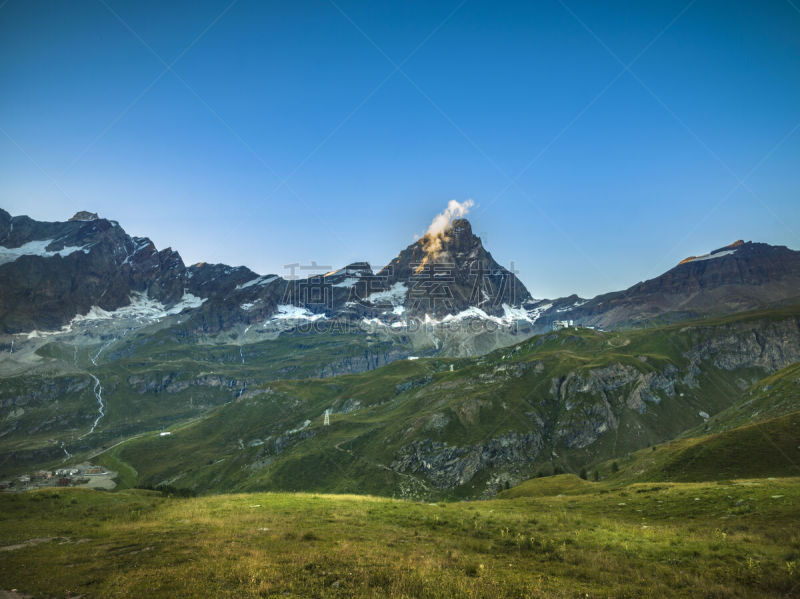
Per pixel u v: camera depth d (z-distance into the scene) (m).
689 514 46.22
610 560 29.72
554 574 27.56
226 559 29.39
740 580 26.02
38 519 51.28
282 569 27.17
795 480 56.94
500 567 28.88
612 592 24.31
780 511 41.25
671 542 34.62
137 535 37.97
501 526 41.97
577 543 34.75
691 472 109.62
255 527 39.78
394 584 24.81
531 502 62.09
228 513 47.78
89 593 24.81
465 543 35.03
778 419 119.88
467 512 51.00
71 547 35.75
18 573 28.86
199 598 22.98
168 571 26.97
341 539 35.25
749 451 109.25
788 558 28.53
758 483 56.31
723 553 30.38
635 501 55.44
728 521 41.31
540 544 34.12
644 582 25.98
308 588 24.39
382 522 43.34
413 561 29.23
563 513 50.41
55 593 25.09
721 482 61.84
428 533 38.88
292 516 45.12
